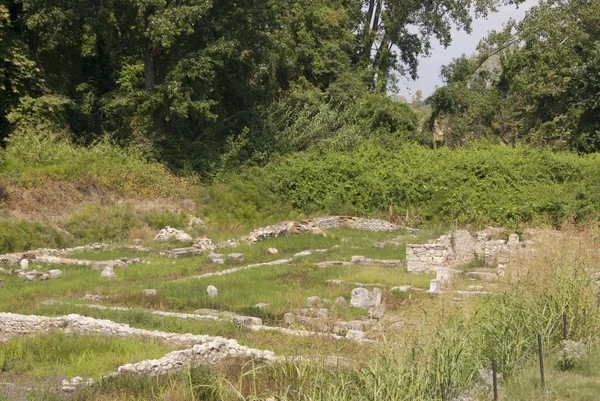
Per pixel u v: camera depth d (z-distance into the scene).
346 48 54.84
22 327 16.02
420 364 9.62
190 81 39.41
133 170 36.34
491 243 26.91
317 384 9.41
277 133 46.75
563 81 50.41
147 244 30.19
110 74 43.47
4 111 36.75
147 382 11.52
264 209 39.03
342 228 38.78
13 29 38.59
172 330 16.09
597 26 52.47
